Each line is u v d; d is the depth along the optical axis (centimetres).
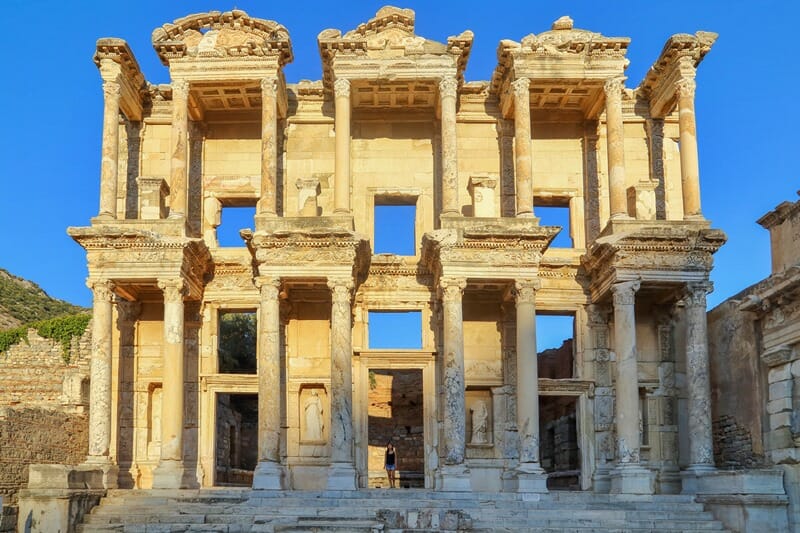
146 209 3650
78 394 3994
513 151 3941
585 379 3688
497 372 3738
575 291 3759
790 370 3061
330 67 3784
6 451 3406
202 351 3706
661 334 3750
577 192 3947
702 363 3422
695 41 3647
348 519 2847
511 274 3441
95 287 3428
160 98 3956
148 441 3684
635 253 3453
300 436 3691
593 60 3675
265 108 3616
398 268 3750
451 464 3309
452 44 3650
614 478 3347
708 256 3475
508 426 3672
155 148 3953
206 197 3922
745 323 3444
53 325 4450
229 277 3750
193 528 2778
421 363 3722
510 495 3216
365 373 3709
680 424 3675
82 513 2931
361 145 3956
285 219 3453
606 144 3972
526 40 3672
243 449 5566
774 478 2914
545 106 3981
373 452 5234
